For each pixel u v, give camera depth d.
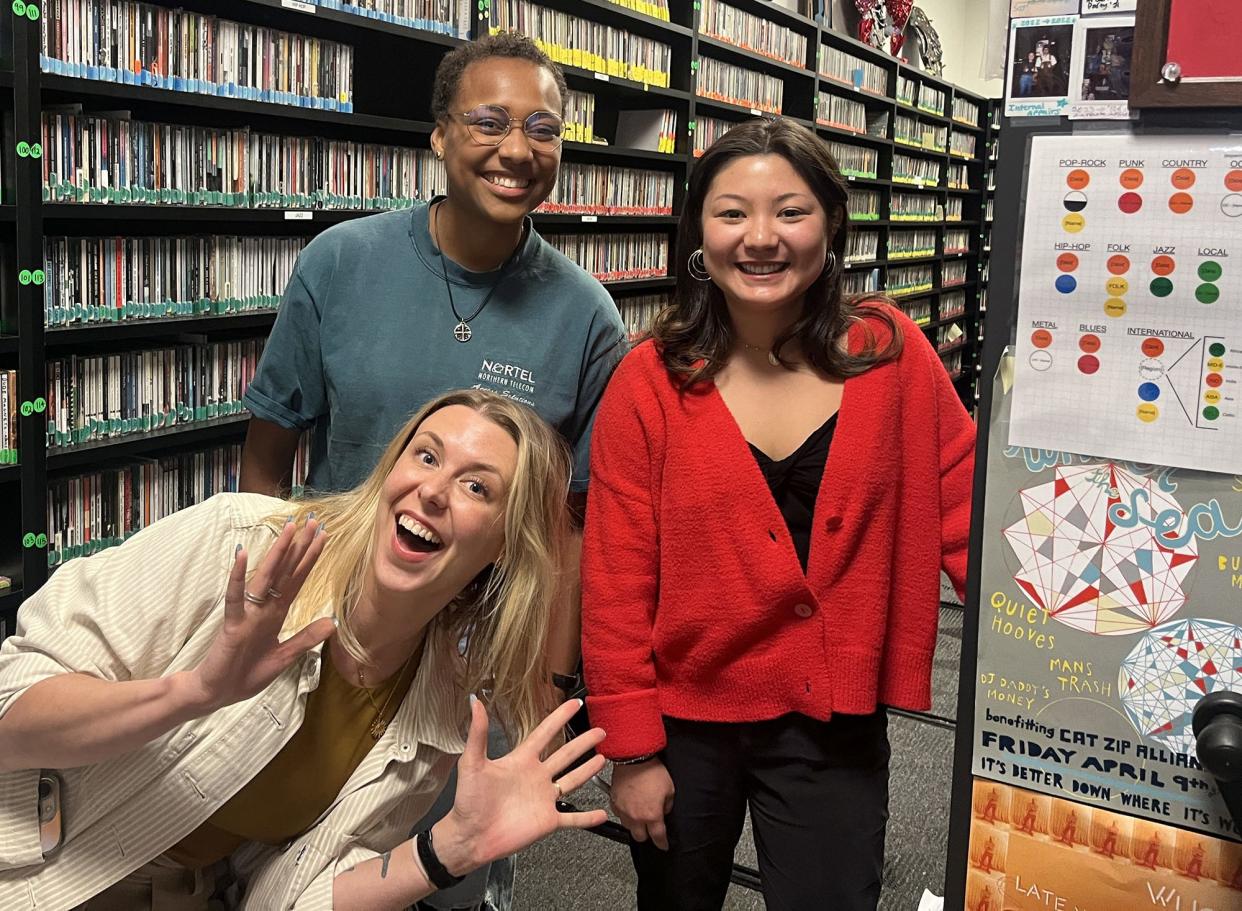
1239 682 0.97
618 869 2.53
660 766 1.45
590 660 1.45
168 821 1.21
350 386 1.78
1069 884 1.07
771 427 1.41
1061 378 1.02
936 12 9.16
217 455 2.96
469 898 1.65
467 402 1.30
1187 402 0.97
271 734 1.23
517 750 1.18
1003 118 1.02
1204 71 0.92
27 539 2.36
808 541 1.41
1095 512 1.02
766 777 1.44
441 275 1.79
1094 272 0.99
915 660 1.43
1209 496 0.97
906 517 1.42
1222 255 0.94
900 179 7.97
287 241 3.01
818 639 1.37
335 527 1.30
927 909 2.14
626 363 1.48
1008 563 1.07
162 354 2.73
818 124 6.29
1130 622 1.02
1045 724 1.07
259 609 1.01
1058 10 0.98
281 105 2.74
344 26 2.96
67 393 2.49
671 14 4.70
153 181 2.55
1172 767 1.01
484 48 1.73
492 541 1.25
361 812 1.28
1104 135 0.98
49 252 2.38
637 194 4.52
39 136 2.22
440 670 1.34
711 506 1.38
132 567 1.22
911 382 1.41
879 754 1.45
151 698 1.05
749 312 1.39
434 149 1.84
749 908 2.38
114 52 2.38
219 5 2.67
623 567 1.44
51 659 1.16
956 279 9.99
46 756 1.10
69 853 1.20
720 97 5.15
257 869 1.32
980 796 1.11
